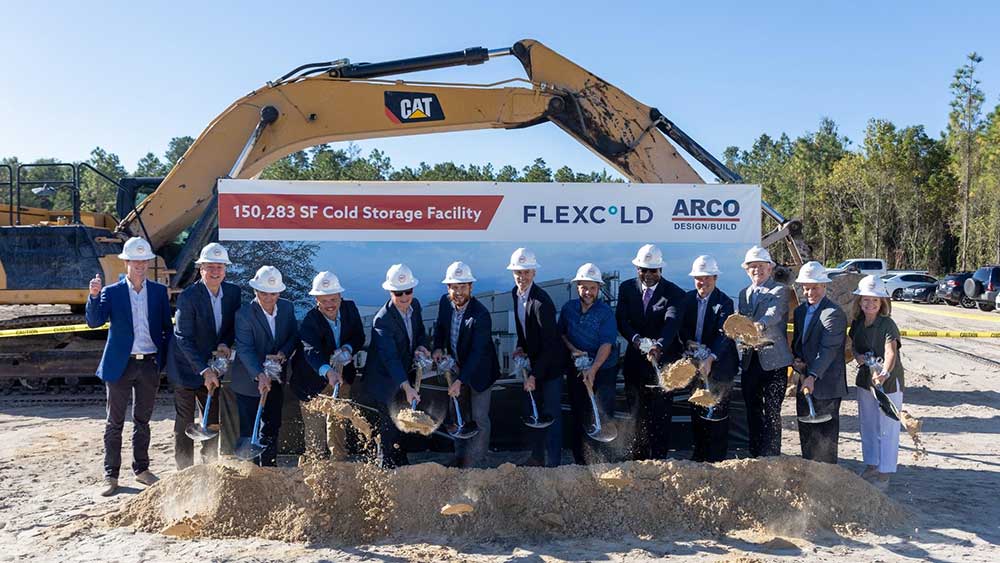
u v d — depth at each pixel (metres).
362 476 5.54
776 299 6.20
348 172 47.22
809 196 63.34
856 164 56.75
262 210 7.14
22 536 5.20
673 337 6.14
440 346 6.30
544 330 6.13
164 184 10.78
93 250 10.55
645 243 7.32
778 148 87.44
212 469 5.61
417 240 7.23
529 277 6.25
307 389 6.25
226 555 4.87
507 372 7.16
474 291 7.24
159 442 8.15
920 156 55.50
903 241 53.38
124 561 4.74
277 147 10.61
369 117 10.56
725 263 7.38
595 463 6.38
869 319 6.38
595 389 6.40
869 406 6.40
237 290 6.36
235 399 6.78
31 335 11.06
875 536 5.27
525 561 4.81
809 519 5.41
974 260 48.16
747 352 6.31
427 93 10.55
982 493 6.26
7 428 9.01
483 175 53.81
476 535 5.30
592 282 6.27
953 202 52.78
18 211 10.86
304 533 5.22
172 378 6.26
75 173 10.91
